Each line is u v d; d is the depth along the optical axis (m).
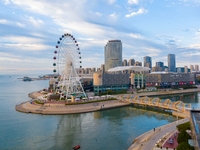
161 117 134.88
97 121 125.31
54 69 172.12
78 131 104.88
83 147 82.94
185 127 85.56
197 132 52.22
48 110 148.50
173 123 107.12
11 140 92.31
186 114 130.38
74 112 146.00
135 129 107.50
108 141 89.44
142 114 145.00
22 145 86.19
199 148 42.62
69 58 185.88
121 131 104.00
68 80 189.38
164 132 90.62
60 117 135.62
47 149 81.62
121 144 85.56
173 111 144.75
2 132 103.88
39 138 94.75
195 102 196.00
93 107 160.12
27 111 151.25
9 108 171.75
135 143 81.75
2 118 133.38
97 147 82.62
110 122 122.69
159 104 158.12
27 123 121.00
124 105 176.50
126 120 127.44
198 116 69.69
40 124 119.12
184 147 59.91
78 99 177.38
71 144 86.62
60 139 93.06
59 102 166.00
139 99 179.62
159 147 70.75
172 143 74.56
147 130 105.50
